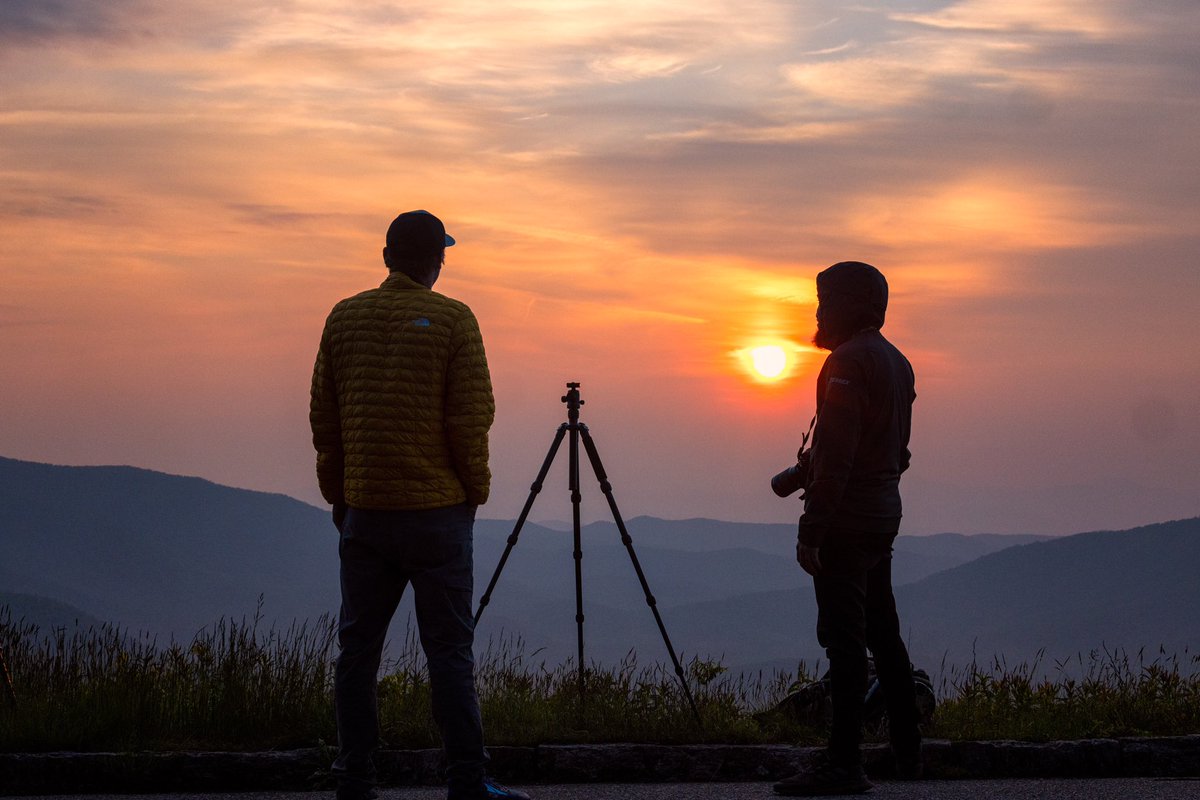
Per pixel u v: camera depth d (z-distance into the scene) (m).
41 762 4.62
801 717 5.70
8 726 4.95
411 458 4.00
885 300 5.09
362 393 4.04
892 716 4.89
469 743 4.03
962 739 5.28
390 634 6.06
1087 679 6.16
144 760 4.67
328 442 4.23
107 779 4.63
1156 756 4.97
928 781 4.83
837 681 4.62
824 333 5.13
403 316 4.07
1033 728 5.49
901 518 4.92
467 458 4.04
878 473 4.83
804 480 5.29
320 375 4.21
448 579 4.06
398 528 4.02
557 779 4.88
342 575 4.17
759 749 4.95
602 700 5.66
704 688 5.97
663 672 6.00
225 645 5.59
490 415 4.13
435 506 4.03
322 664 5.53
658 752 4.94
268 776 4.70
